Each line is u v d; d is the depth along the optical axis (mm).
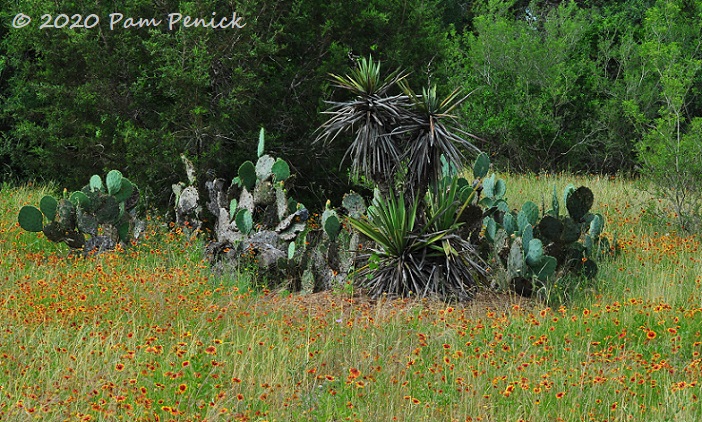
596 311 10297
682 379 8117
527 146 26344
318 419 6652
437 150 11445
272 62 17031
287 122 16781
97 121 16594
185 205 14398
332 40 16984
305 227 13062
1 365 7496
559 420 6793
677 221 16141
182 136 16000
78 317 9523
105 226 13508
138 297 10492
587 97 26969
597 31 28047
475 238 12133
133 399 6910
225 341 8695
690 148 16203
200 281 11516
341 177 16891
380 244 11375
